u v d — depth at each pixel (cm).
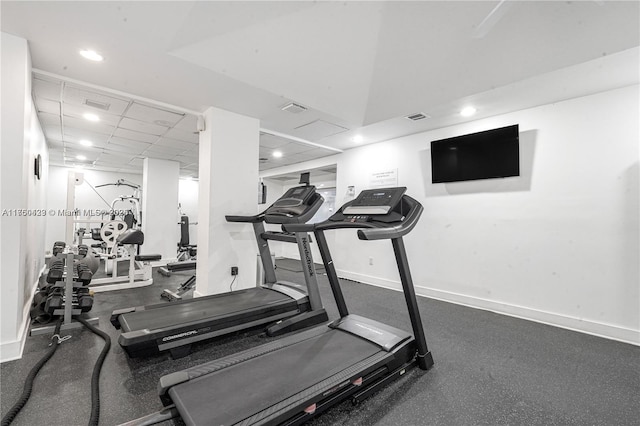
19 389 181
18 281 218
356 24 213
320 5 194
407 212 229
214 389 154
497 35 213
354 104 344
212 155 352
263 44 231
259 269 409
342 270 551
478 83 280
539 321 324
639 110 275
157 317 249
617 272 282
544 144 328
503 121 358
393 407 174
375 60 258
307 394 152
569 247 309
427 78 280
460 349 253
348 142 502
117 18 198
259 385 158
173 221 663
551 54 228
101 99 324
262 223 355
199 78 280
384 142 491
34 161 330
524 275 339
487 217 371
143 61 251
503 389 193
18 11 189
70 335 262
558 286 315
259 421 132
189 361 227
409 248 450
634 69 248
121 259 623
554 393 190
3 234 213
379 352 200
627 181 279
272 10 196
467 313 352
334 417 164
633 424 162
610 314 284
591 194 298
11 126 214
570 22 194
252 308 279
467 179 381
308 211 305
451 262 403
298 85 297
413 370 215
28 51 228
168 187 657
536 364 227
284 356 192
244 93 314
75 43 225
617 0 173
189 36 219
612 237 286
